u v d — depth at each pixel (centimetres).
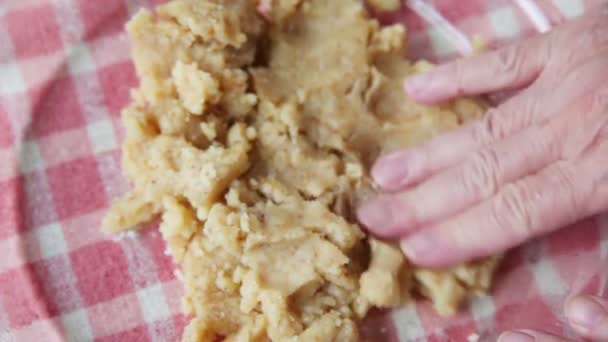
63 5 53
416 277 48
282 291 46
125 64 52
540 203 46
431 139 49
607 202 46
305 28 52
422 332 48
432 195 47
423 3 54
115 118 51
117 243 49
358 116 50
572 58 48
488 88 50
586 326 45
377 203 48
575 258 50
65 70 52
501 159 47
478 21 54
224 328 46
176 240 47
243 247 46
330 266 46
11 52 52
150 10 53
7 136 51
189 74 47
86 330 48
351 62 50
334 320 46
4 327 48
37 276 49
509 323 49
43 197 50
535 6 54
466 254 47
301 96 49
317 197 48
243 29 49
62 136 51
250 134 48
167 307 48
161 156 47
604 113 46
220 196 47
